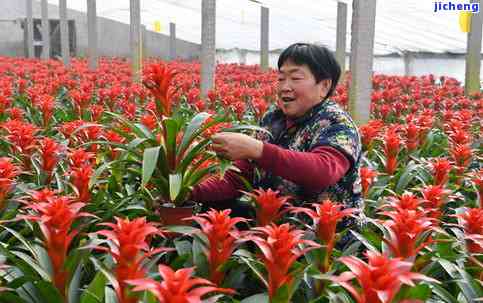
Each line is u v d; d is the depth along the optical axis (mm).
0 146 4570
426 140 5426
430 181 4113
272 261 2145
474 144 5473
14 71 13445
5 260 2459
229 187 3383
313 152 3029
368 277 1725
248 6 18859
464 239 2602
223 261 2354
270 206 2740
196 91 8328
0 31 26031
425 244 2309
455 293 2709
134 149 3135
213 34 7719
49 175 3504
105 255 2664
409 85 12789
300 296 2631
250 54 27438
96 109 5875
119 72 14320
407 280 1649
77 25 26828
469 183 4203
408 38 18500
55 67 15594
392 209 3408
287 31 21094
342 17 11281
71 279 2340
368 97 6262
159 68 3203
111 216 3031
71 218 2268
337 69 3266
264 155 2857
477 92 9945
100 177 3688
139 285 1577
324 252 2533
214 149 2883
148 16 22609
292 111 3248
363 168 3689
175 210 2986
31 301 2260
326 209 2568
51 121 6191
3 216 2934
